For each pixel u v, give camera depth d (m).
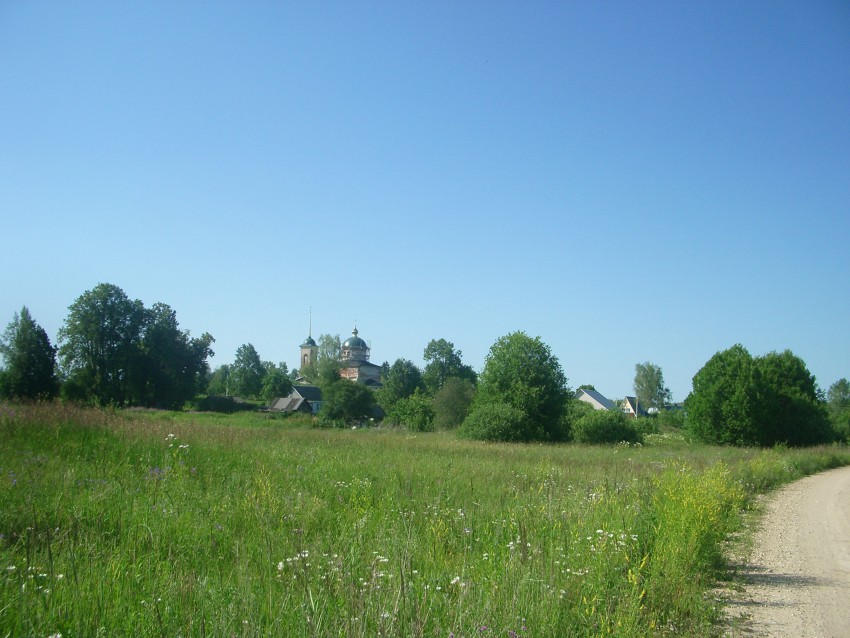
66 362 63.34
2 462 10.31
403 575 5.08
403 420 68.56
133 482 9.62
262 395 107.31
